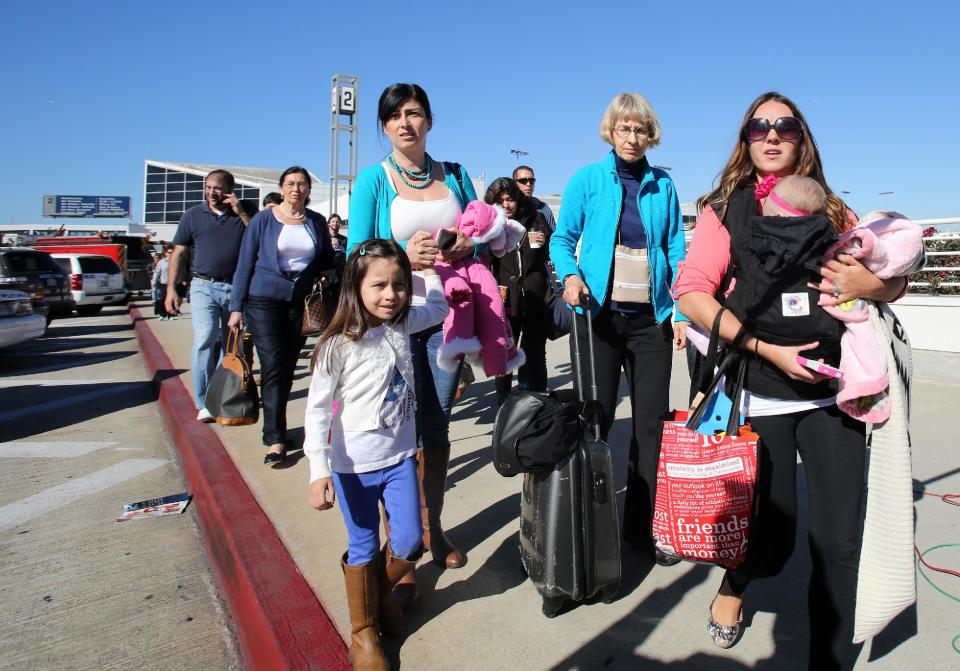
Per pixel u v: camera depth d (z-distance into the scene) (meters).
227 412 4.64
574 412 2.38
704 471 2.17
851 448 2.07
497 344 2.96
